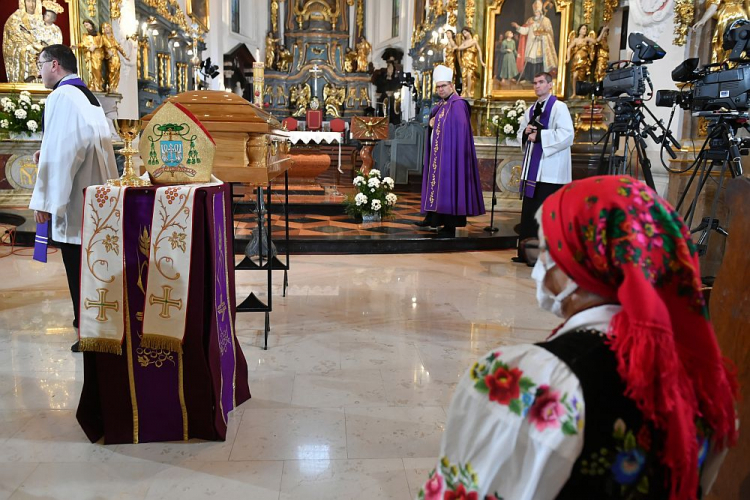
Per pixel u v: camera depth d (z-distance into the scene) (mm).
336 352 3578
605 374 842
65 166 3191
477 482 897
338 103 18406
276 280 5281
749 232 1536
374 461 2379
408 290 5031
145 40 10891
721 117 3830
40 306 4379
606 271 863
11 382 3080
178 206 2311
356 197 7848
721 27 5605
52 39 8617
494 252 6789
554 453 835
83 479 2227
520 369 893
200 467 2320
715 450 983
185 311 2357
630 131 4695
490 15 9828
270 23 18469
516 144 9555
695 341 887
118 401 2463
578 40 9508
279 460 2379
